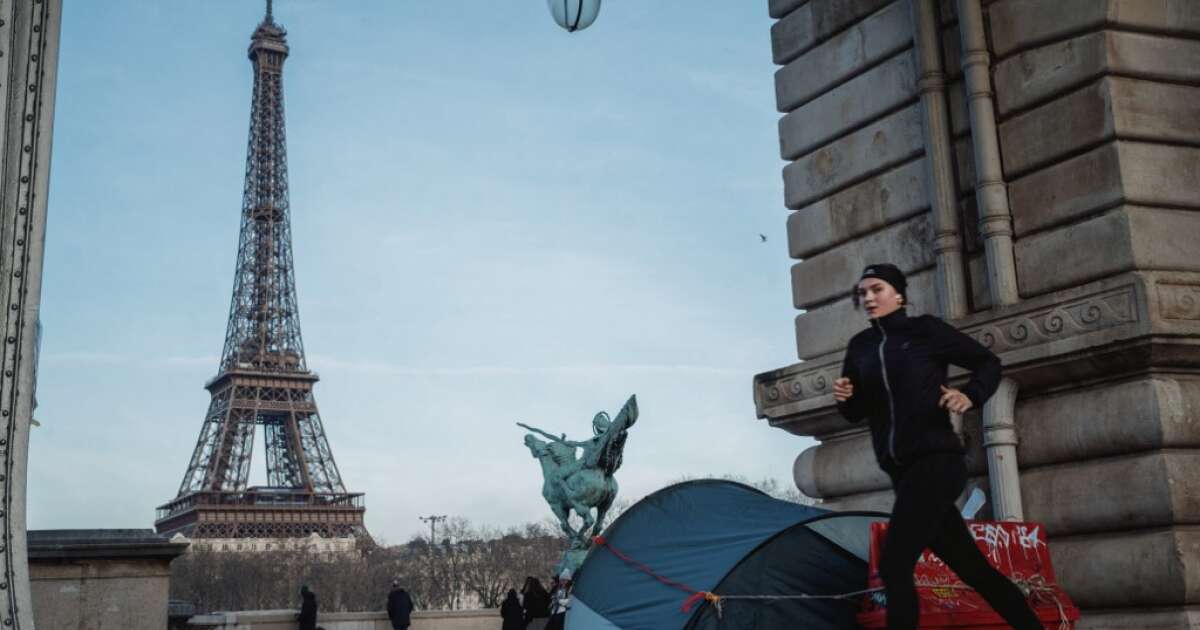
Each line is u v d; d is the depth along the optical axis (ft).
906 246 53.26
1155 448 41.50
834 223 57.47
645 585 35.01
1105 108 44.01
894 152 54.13
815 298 58.39
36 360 27.89
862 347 25.18
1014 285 46.88
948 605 29.55
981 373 23.81
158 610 58.54
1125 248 42.68
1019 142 47.42
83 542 57.06
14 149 28.17
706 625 32.68
